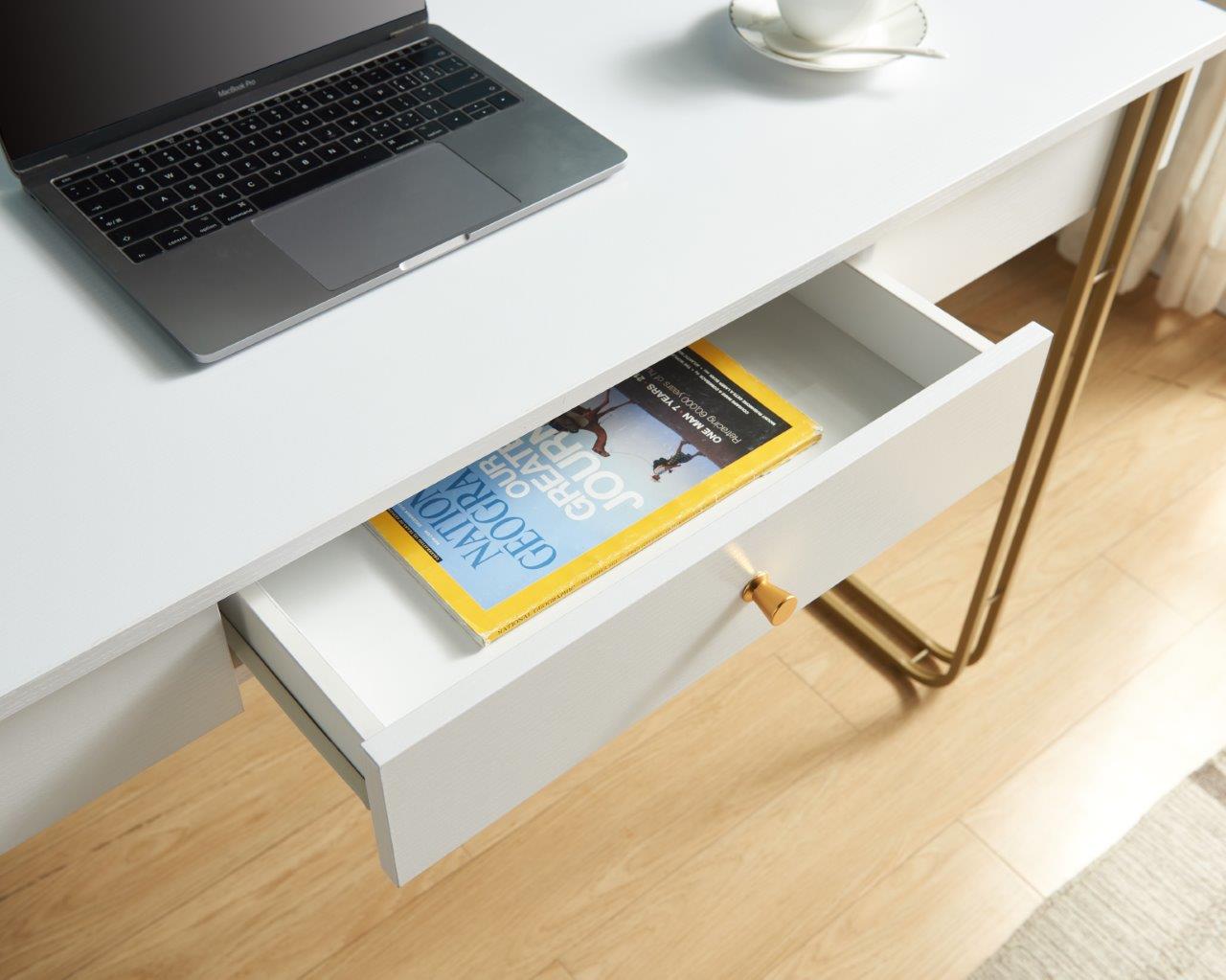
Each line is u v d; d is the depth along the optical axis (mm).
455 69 906
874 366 906
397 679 709
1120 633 1499
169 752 695
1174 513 1624
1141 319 1876
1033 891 1280
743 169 847
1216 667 1472
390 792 595
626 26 981
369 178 817
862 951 1235
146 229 770
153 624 592
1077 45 958
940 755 1388
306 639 631
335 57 907
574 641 628
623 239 792
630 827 1322
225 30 849
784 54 923
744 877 1287
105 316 733
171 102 839
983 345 830
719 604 717
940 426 767
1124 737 1406
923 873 1293
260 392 692
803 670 1460
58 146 802
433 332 729
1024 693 1444
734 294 754
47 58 781
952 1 1005
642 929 1249
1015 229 989
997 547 1273
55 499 633
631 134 876
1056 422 1204
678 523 778
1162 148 1012
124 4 801
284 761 1356
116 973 1199
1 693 555
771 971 1221
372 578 756
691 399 855
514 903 1265
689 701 1426
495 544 757
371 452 663
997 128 879
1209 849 1314
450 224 783
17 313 733
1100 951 1236
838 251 793
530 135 853
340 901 1260
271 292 734
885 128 881
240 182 807
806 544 745
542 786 705
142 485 642
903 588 1544
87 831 1289
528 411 688
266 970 1213
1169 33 972
